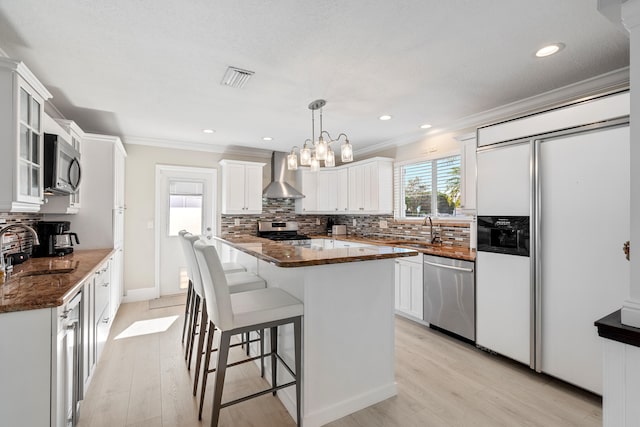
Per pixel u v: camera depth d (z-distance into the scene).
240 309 1.69
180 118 3.51
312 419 1.82
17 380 1.34
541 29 1.85
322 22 1.77
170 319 3.65
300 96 2.87
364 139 4.58
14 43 1.95
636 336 0.96
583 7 1.65
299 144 4.89
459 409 1.98
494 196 2.59
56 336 1.40
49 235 2.67
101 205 3.22
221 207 5.04
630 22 1.03
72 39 1.91
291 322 1.78
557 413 1.93
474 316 2.82
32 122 1.90
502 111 3.20
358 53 2.11
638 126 1.01
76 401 1.77
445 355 2.72
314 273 1.85
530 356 2.33
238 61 2.21
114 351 2.79
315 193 5.69
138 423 1.84
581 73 2.42
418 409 1.98
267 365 2.33
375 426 1.83
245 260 3.11
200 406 1.88
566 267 2.14
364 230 5.43
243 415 1.93
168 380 2.31
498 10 1.67
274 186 5.39
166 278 4.66
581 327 2.07
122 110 3.22
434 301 3.24
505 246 2.52
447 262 3.10
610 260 1.94
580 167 2.07
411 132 4.18
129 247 4.36
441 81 2.56
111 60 2.18
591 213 2.02
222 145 4.97
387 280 2.14
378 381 2.09
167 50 2.05
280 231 5.57
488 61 2.23
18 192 1.69
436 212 4.16
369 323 2.06
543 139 2.26
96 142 3.20
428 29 1.84
